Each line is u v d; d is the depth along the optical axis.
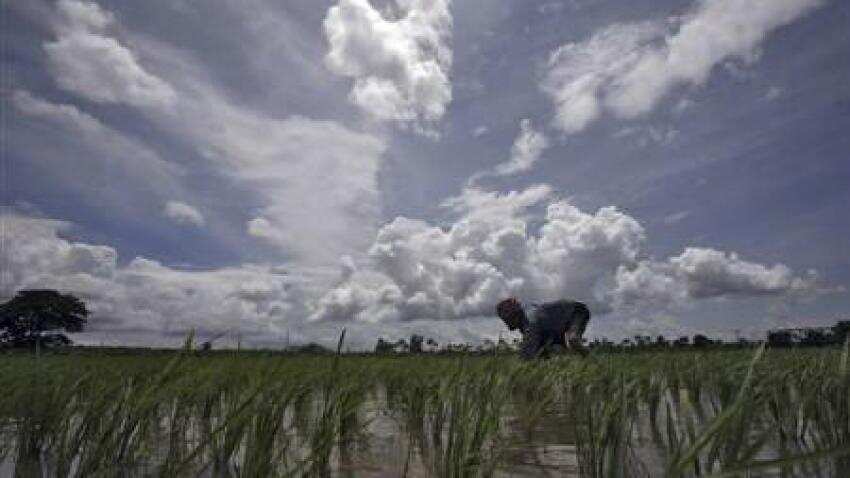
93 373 4.74
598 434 2.48
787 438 2.85
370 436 3.64
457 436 2.42
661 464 2.57
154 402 2.95
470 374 3.60
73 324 75.44
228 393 4.39
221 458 2.82
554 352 7.50
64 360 5.46
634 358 6.72
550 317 7.36
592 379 4.12
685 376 5.22
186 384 3.57
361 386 4.12
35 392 3.78
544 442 3.19
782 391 3.20
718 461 2.24
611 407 2.59
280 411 2.64
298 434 3.44
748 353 6.64
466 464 2.32
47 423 3.37
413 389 4.59
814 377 3.63
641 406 4.63
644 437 3.29
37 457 3.19
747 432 1.98
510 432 3.55
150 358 6.80
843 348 3.15
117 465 2.61
